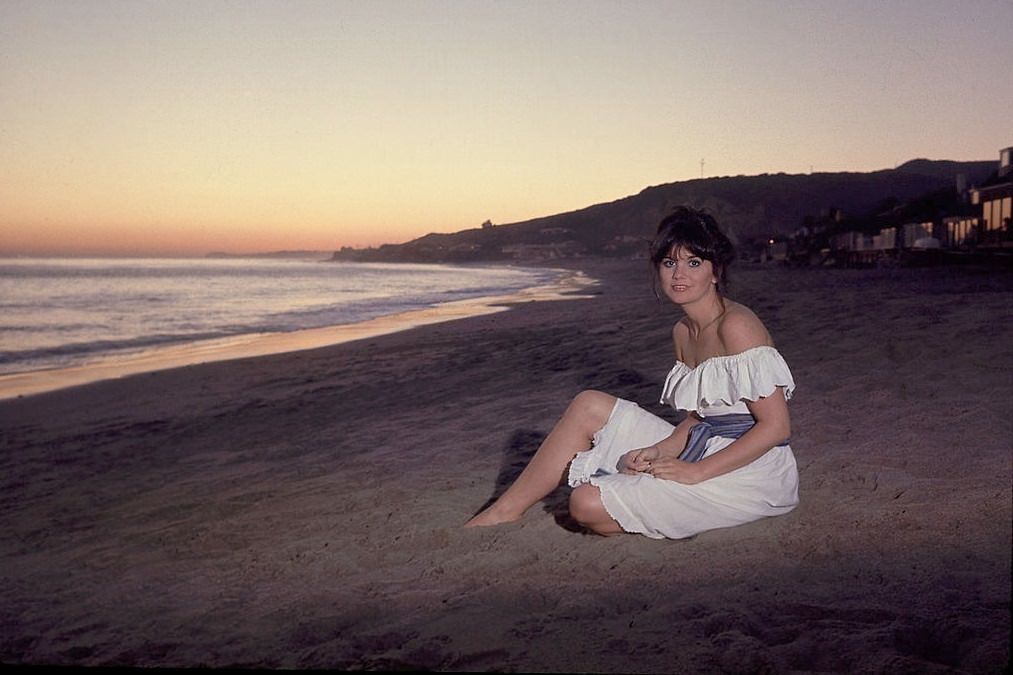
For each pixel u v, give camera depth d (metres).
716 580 2.90
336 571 3.47
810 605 2.64
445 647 2.55
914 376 5.90
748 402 3.20
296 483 5.27
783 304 12.98
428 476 4.99
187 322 27.42
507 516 3.78
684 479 3.20
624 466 3.44
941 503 3.41
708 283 3.24
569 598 2.87
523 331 15.52
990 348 6.38
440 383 9.48
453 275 105.19
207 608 3.21
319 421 7.91
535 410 6.85
